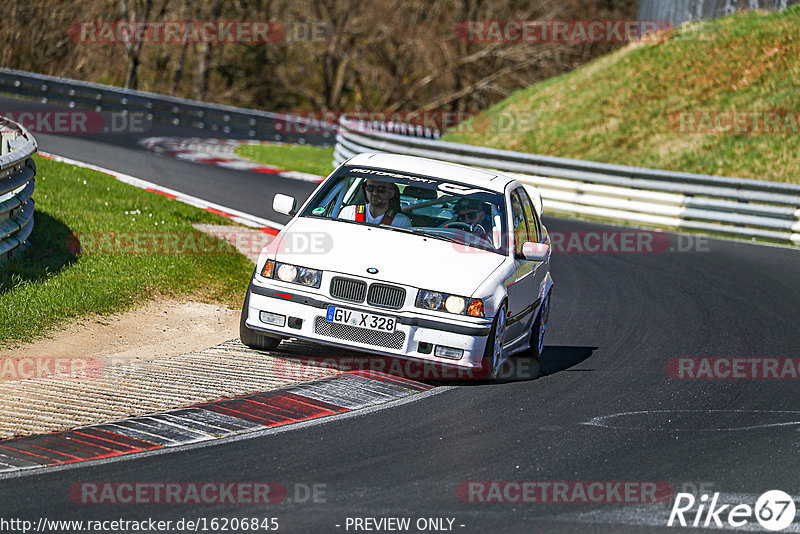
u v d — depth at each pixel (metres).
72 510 18.14
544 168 80.38
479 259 30.17
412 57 199.88
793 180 90.69
